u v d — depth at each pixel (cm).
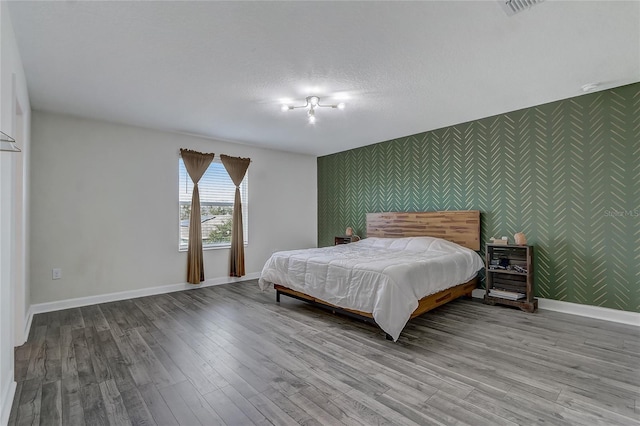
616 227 326
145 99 341
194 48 240
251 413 174
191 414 174
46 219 369
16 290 268
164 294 448
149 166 448
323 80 297
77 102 346
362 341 277
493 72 284
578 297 349
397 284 284
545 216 372
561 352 250
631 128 316
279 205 605
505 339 278
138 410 178
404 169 514
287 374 218
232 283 523
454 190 453
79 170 393
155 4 188
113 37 224
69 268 383
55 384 205
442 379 210
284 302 407
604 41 233
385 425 163
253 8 193
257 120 417
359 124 442
